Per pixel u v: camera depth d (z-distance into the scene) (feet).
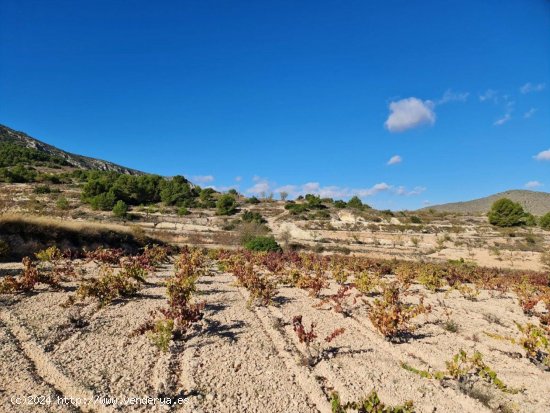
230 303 31.32
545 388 17.65
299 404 14.67
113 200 172.04
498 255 122.11
